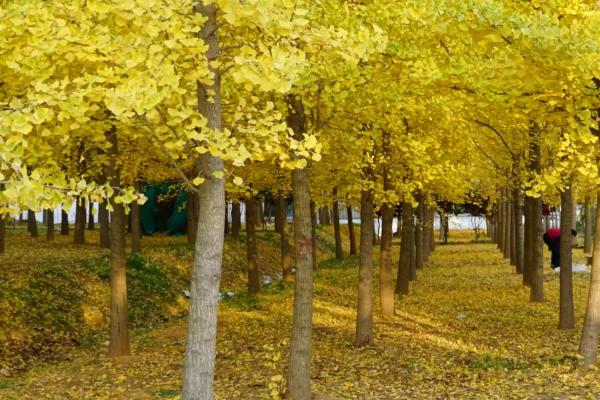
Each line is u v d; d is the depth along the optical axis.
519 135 15.16
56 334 13.41
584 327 9.16
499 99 8.01
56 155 7.50
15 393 8.90
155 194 30.52
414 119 11.08
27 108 3.99
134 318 16.09
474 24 7.07
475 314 15.21
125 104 4.18
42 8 4.59
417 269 26.48
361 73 8.24
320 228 40.66
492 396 8.03
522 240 24.28
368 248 11.84
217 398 8.20
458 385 8.82
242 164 4.52
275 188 18.42
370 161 10.67
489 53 8.02
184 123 5.42
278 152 5.05
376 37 5.98
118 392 8.66
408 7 7.28
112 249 11.12
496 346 11.62
